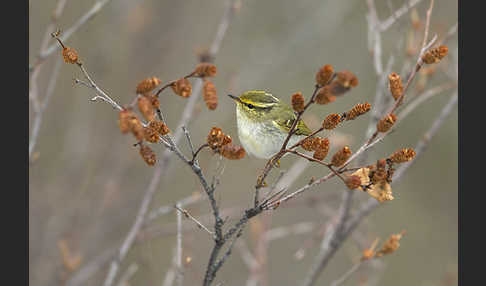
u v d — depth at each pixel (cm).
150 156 516
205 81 509
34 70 815
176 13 1512
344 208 948
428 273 1537
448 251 1573
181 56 1504
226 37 1523
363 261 771
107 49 1399
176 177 1456
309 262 1541
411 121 1633
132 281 1246
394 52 988
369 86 1606
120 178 1340
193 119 1018
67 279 999
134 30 1449
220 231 588
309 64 1572
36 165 1315
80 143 1373
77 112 1388
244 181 1511
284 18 1562
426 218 1639
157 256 1377
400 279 1541
